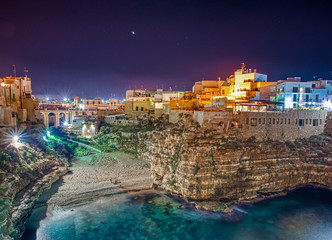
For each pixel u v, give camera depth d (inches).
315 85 2733.8
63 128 3673.7
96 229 1389.0
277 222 1499.8
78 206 1612.9
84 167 2292.1
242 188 1737.2
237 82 2935.5
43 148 2303.2
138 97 4264.3
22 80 2459.4
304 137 2145.7
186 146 1744.6
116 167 2292.1
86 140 3223.4
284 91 2469.2
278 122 2028.8
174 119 2413.9
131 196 1769.2
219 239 1336.1
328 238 1358.3
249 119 1914.4
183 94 3727.9
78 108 4832.7
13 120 2031.3
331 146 2048.5
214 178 1669.5
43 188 1761.8
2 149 1733.5
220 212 1578.5
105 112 4131.4
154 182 1927.9
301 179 1950.1
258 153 1830.7
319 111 2188.7
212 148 1711.4
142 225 1441.9
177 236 1354.6
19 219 1344.7
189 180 1662.2
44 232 1343.5
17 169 1675.7
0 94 2055.9
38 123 2581.2
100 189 1834.4
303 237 1366.9
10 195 1408.7
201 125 1852.9
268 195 1803.6
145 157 2507.4
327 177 1924.2
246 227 1446.9
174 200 1717.5
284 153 1932.8
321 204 1715.1
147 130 2763.3
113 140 3029.0
